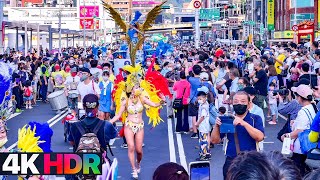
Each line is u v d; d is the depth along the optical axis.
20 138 7.69
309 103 9.28
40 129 8.02
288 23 90.50
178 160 14.46
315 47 23.22
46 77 29.25
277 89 20.52
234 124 7.91
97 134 8.64
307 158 8.60
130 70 12.19
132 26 14.59
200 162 5.07
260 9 111.88
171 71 23.25
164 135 18.58
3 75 8.41
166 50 39.56
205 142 14.30
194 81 17.70
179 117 18.78
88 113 8.66
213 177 12.38
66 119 16.66
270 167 2.89
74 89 19.47
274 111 20.33
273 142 16.64
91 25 111.50
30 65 29.39
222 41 82.81
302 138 8.83
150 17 14.85
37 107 27.06
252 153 3.03
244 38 95.81
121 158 14.70
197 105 17.66
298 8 88.38
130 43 14.58
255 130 7.87
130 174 12.82
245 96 7.99
